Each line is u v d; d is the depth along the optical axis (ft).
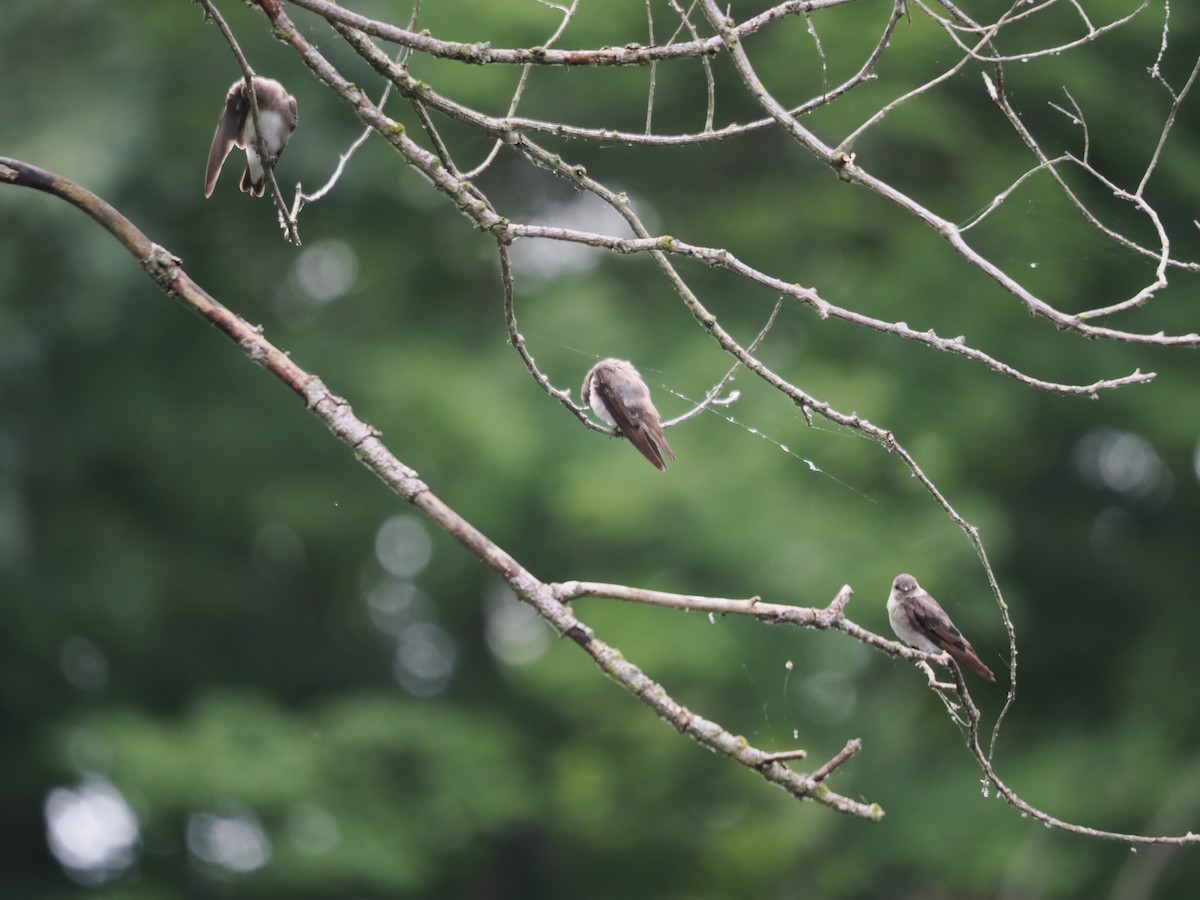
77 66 59.31
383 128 17.62
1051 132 51.57
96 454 63.82
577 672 51.57
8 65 59.47
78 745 53.52
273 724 57.06
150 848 59.26
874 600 49.19
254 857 55.16
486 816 57.06
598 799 52.06
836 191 56.75
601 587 16.90
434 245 64.54
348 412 16.96
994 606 50.16
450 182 17.62
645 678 16.67
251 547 68.59
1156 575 58.85
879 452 50.85
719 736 16.48
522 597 16.69
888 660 52.01
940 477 50.42
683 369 54.03
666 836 52.60
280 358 17.03
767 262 57.00
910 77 51.24
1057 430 56.29
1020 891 49.42
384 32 16.74
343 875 53.88
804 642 50.65
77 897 59.21
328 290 68.28
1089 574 58.95
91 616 61.77
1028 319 53.06
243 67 18.08
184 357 64.69
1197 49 49.65
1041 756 52.90
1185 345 15.62
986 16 49.11
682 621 50.98
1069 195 17.01
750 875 50.65
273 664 69.62
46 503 63.87
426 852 57.21
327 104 58.49
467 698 68.49
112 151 56.70
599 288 58.80
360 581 69.51
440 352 60.54
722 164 60.34
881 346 54.39
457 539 16.81
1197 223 16.52
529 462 55.16
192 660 67.56
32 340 57.93
